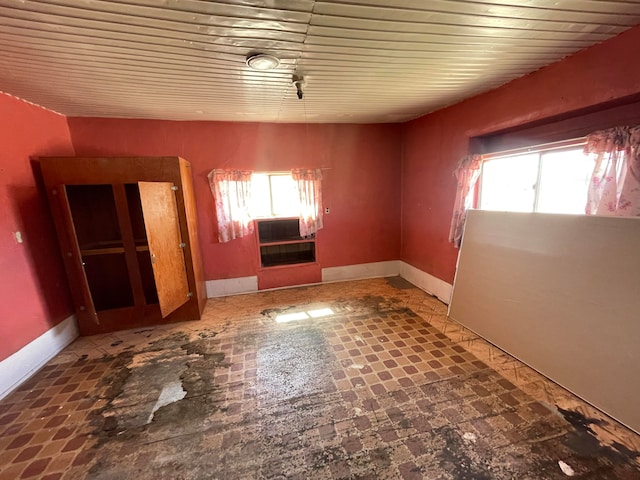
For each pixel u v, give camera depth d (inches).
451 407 72.0
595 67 71.5
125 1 47.3
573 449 59.3
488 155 113.0
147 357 98.9
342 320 122.6
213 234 149.9
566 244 79.8
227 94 101.3
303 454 60.6
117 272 132.3
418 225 159.0
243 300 148.9
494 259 102.4
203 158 142.5
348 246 173.2
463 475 54.9
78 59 69.7
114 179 109.1
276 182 160.9
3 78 80.0
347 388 80.3
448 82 96.2
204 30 58.2
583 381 72.0
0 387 82.0
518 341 90.6
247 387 82.1
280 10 52.0
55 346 103.2
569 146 85.4
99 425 70.1
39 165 106.2
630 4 53.4
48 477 57.4
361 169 166.2
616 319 67.1
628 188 69.2
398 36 63.6
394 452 60.4
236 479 55.7
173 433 67.0
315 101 114.4
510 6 52.9
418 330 111.9
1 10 48.7
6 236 89.9
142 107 113.7
